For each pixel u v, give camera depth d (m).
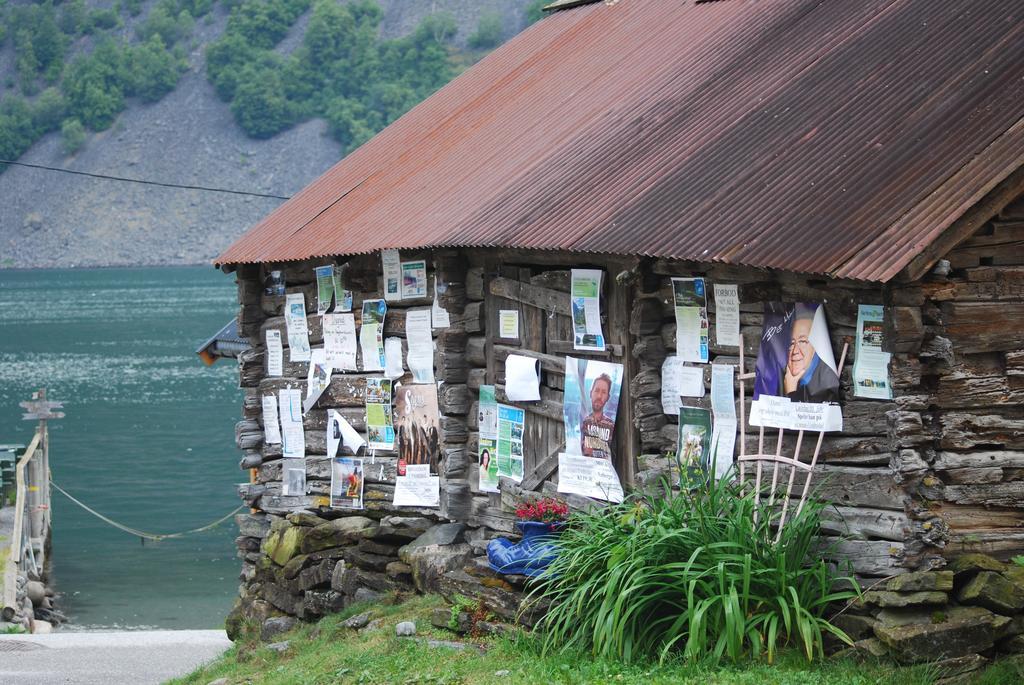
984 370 9.39
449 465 13.62
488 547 11.09
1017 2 10.98
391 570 13.29
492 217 12.60
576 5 18.05
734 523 9.48
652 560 9.55
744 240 9.84
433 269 13.80
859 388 9.48
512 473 12.91
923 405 9.20
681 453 10.80
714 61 13.27
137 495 38.28
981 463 9.34
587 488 11.83
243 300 16.38
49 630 22.59
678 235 10.40
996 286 9.32
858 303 9.43
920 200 9.26
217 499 37.50
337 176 17.00
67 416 55.94
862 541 9.47
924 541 9.18
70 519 34.94
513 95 15.98
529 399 12.52
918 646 8.79
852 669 8.77
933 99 10.27
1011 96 9.81
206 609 24.81
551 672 9.33
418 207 14.20
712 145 11.52
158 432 50.81
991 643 8.93
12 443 48.44
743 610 9.27
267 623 14.45
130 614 24.50
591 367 11.76
